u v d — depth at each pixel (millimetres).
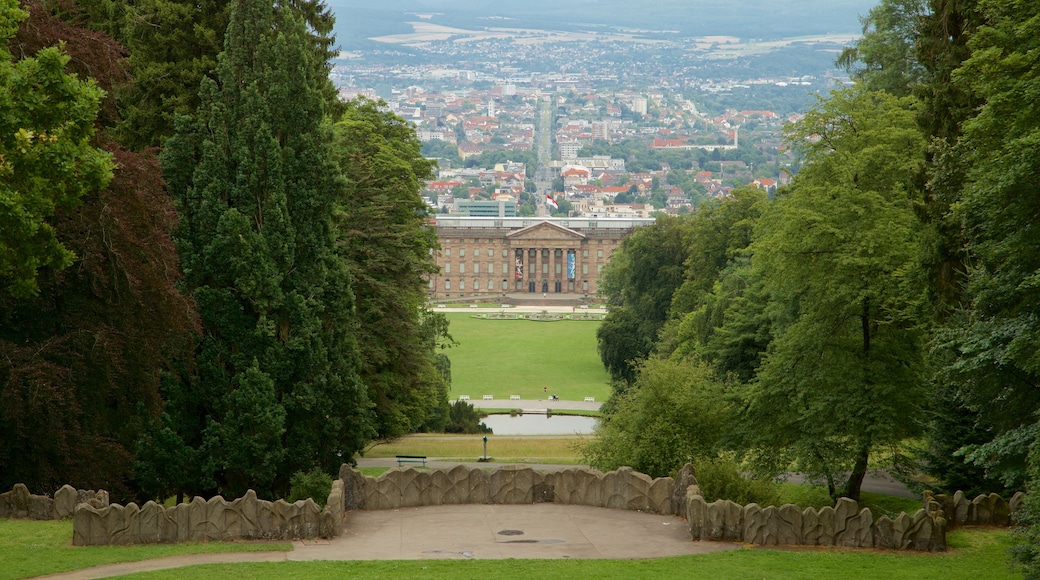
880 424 51594
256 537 36406
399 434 81312
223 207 53625
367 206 70938
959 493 42625
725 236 115312
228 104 55281
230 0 60094
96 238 44250
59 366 42969
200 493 52281
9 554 33969
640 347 144125
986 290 35312
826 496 59000
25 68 34844
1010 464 37250
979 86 35719
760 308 74750
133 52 61188
